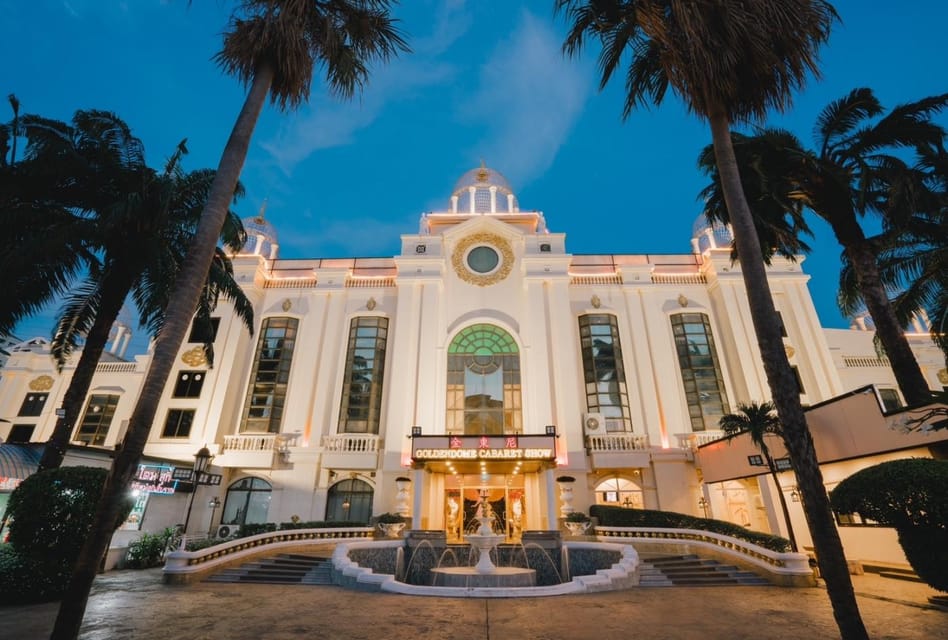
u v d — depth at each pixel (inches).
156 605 386.6
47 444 472.1
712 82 320.5
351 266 1181.1
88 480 422.6
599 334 1071.6
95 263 546.3
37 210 476.7
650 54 395.5
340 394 1011.9
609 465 900.0
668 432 968.9
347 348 1064.8
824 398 975.0
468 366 1036.5
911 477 358.0
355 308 1105.4
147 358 1081.4
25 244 433.4
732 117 350.0
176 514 850.1
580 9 383.9
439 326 1065.5
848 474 599.2
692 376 1019.9
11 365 1086.4
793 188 582.2
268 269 1165.1
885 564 572.1
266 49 343.9
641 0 323.0
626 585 511.5
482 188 1374.3
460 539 887.1
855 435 553.0
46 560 391.9
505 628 324.2
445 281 1115.9
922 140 525.7
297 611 372.2
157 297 576.1
